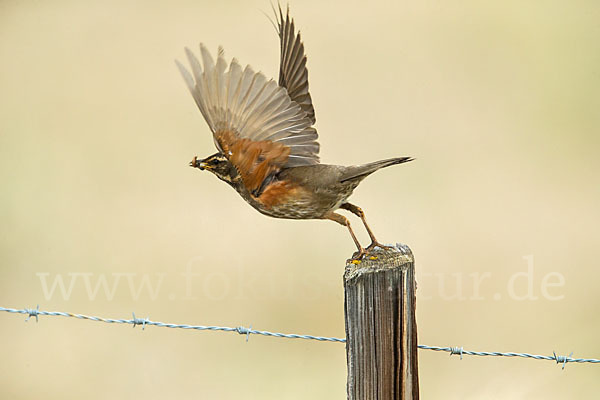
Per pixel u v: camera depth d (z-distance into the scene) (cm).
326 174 784
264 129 758
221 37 2052
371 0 2228
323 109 1811
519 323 1428
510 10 2194
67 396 1323
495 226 1583
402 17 2153
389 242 1523
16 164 1770
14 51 2117
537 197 1650
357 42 2045
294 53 836
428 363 1379
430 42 2066
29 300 1486
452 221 1582
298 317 1443
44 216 1636
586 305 1451
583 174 1719
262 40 2027
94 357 1403
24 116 1894
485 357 1370
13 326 1459
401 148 1720
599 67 1980
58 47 2112
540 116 1858
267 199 795
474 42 2075
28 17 2222
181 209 1650
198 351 1420
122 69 2038
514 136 1802
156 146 1806
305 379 1358
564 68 1988
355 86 1889
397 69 1952
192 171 1744
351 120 1784
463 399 1295
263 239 1573
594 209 1634
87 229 1614
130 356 1409
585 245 1550
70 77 2005
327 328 1430
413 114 1812
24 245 1575
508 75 1980
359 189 1631
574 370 1342
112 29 2153
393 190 1639
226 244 1571
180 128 1864
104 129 1861
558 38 2080
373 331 680
